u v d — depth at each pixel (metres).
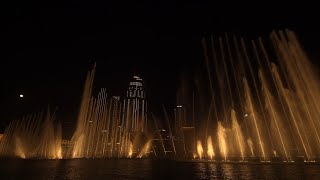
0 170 17.16
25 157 35.53
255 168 18.20
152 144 52.00
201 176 14.27
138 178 13.46
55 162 25.25
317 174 14.59
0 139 40.06
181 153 43.28
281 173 15.15
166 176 14.35
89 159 31.47
